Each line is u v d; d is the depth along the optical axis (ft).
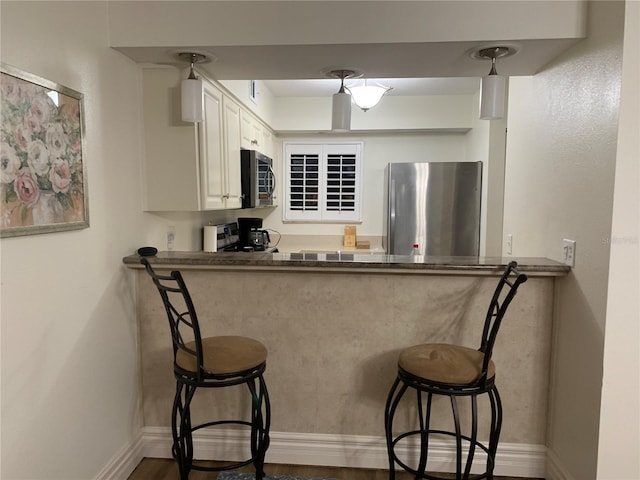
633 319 5.26
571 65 6.09
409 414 6.95
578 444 5.91
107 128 6.15
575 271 6.01
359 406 6.99
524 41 5.85
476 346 6.70
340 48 6.14
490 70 6.82
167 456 7.29
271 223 16.69
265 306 6.91
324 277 6.79
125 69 6.64
